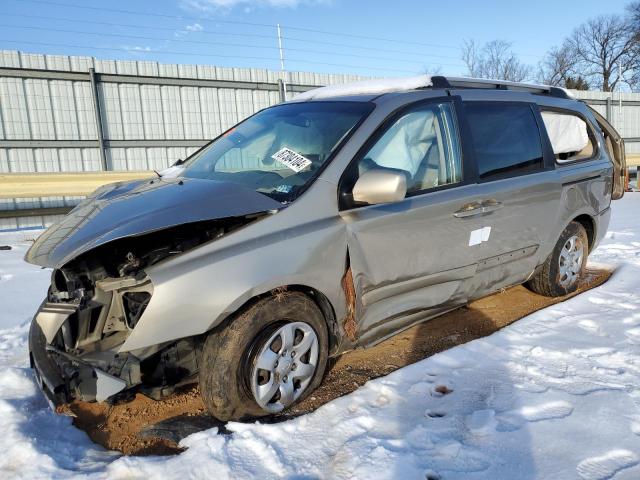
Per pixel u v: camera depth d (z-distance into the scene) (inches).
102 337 107.3
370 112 130.6
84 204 125.3
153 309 94.7
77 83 480.1
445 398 113.3
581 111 195.0
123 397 103.3
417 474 88.2
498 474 88.1
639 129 883.4
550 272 181.3
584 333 146.9
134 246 108.2
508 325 155.4
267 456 94.7
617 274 206.2
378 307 125.9
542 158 169.8
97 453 102.0
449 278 140.9
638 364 126.3
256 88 581.0
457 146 144.3
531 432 99.3
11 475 93.9
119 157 510.3
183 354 108.8
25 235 399.2
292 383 112.3
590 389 114.6
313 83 623.2
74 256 96.1
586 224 197.3
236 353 102.3
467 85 157.3
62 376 103.9
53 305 110.0
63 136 478.6
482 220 145.3
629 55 1625.2
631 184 729.6
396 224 124.9
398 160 131.7
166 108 529.7
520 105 168.1
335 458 93.6
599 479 85.8
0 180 368.8
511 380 120.3
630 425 100.2
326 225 114.0
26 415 113.9
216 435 100.3
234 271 100.7
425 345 148.2
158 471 91.7
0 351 155.6
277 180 121.6
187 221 99.2
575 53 1657.2
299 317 111.7
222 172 135.0
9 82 450.6
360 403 111.6
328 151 124.0
